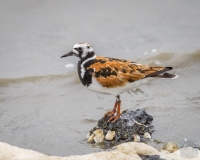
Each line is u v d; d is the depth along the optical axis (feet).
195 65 53.26
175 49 58.39
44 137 38.93
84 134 39.40
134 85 38.86
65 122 41.88
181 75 51.21
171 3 72.33
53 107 45.39
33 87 50.57
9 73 54.39
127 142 35.94
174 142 36.40
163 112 42.73
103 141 37.68
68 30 64.64
